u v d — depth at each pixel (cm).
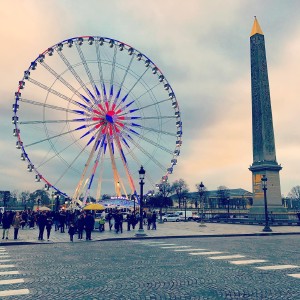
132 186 5316
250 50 6594
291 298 1004
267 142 6419
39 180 4950
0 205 13750
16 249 2259
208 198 16425
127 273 1387
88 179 5097
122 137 5181
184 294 1056
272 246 2373
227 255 1898
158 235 3241
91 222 2894
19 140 4878
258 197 6512
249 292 1075
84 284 1196
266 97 6425
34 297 1029
